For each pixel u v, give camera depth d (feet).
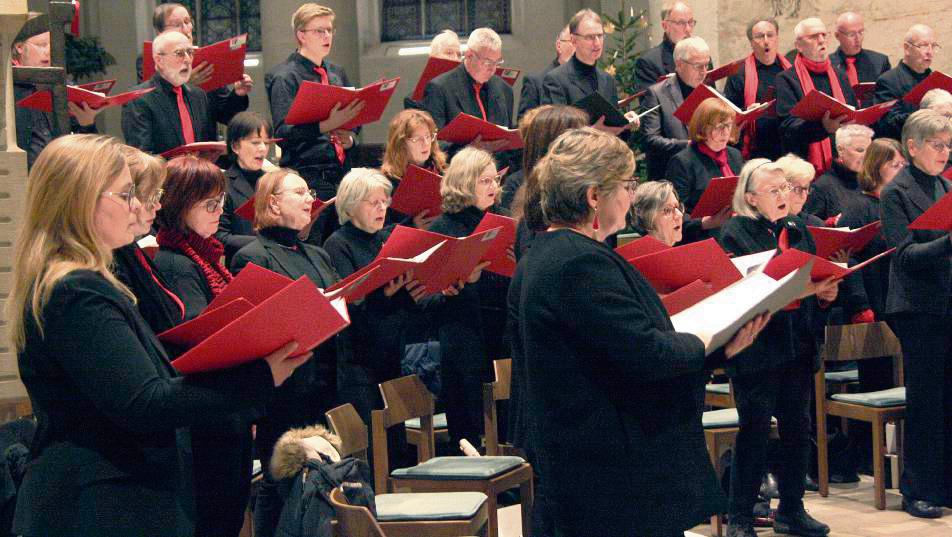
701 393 10.61
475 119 21.97
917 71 28.48
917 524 20.72
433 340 23.72
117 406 8.86
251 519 16.74
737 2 35.01
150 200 11.71
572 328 10.12
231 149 21.54
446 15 44.68
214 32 45.55
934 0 32.78
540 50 43.37
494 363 19.38
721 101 23.75
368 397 18.79
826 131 25.85
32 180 9.30
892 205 21.01
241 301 10.79
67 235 9.20
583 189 10.57
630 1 39.09
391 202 21.18
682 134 26.27
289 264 17.04
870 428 24.48
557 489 10.34
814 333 19.66
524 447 12.73
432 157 22.93
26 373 9.21
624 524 10.12
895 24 33.42
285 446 14.15
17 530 9.16
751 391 18.93
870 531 20.34
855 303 23.71
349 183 19.57
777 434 21.50
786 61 29.19
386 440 17.56
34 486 9.12
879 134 28.19
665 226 18.99
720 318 10.62
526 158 14.26
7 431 14.06
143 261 12.23
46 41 19.44
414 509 15.42
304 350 9.65
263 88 43.39
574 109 14.14
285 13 41.88
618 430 10.18
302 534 13.55
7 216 13.24
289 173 17.33
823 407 22.89
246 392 9.32
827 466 23.02
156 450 9.42
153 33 44.47
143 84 23.02
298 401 16.57
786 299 10.59
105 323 8.96
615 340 9.89
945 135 20.65
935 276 20.62
